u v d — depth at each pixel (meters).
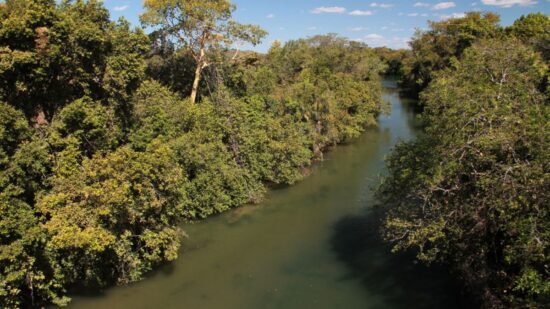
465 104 16.14
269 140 31.75
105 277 20.67
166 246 21.44
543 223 13.02
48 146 19.44
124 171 19.31
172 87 39.84
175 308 18.73
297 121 39.22
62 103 21.91
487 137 14.32
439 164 15.70
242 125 31.41
